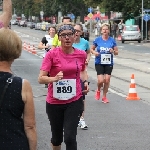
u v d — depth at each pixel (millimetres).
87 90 7578
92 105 12789
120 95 14750
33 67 24328
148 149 8234
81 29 10109
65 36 6605
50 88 6688
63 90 6621
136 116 11281
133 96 13945
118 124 10320
